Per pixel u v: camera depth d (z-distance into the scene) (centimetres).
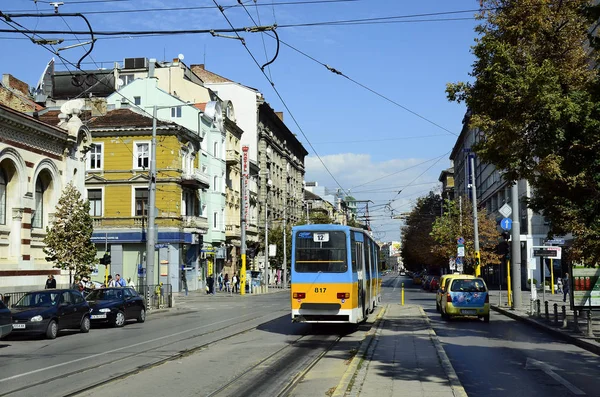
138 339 2002
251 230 7581
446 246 5562
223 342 1862
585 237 1752
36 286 3088
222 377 1220
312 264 2102
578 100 1375
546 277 5400
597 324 2248
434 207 8294
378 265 3189
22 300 2203
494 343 1823
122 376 1236
